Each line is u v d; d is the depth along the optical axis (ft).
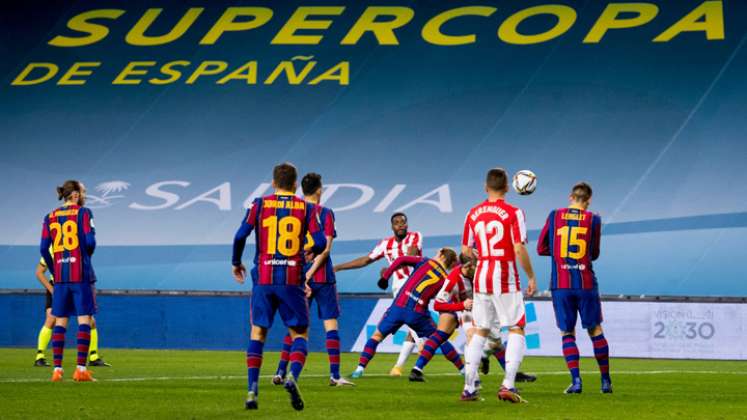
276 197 74.13
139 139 232.12
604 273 205.16
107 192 225.76
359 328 181.37
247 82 236.43
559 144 221.46
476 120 226.38
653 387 107.45
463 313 116.06
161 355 168.86
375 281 207.82
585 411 77.10
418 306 114.21
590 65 228.43
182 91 236.43
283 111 232.12
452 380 114.62
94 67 241.76
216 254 215.92
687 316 171.22
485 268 82.94
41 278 134.82
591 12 234.99
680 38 228.63
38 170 230.27
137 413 72.33
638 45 229.25
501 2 239.50
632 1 234.79
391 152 225.56
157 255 216.54
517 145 222.69
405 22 239.71
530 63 230.68
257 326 74.79
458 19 238.68
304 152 227.81
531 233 212.84
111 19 248.32
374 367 144.05
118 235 219.61
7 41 246.47
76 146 232.73
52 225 105.50
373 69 234.38
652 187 214.28
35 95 238.89
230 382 106.73
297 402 72.69
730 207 210.38
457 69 232.12
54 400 82.28
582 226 96.07
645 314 172.65
